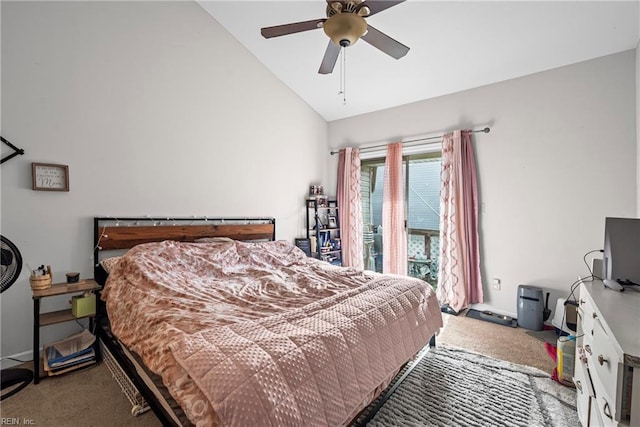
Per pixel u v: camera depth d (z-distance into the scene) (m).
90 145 2.38
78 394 1.75
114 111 2.50
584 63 2.71
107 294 1.99
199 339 1.17
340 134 4.57
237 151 3.43
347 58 3.20
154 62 2.73
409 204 4.00
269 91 3.77
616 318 1.09
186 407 0.96
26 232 2.10
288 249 3.30
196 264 2.42
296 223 4.17
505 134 3.13
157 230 2.73
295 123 4.14
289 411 0.99
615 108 2.57
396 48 1.99
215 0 2.93
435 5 2.41
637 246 1.54
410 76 3.35
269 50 3.44
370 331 1.49
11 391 1.76
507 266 3.12
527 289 2.84
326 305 1.65
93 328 2.29
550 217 2.88
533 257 2.97
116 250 2.54
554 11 2.28
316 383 1.12
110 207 2.48
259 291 2.03
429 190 3.85
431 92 3.58
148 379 1.35
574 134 2.75
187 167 2.98
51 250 2.21
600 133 2.63
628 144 2.51
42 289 1.99
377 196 4.38
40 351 2.18
